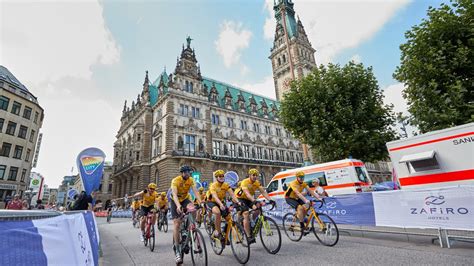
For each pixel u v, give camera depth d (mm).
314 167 15445
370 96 18641
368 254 6340
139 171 43031
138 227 17219
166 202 14156
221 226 6793
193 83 43781
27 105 41844
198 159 38094
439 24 12234
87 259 4234
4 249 2297
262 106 56719
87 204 9375
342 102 18625
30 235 2639
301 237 8359
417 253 6273
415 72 12836
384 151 18188
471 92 11289
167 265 6352
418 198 7652
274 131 55875
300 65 62156
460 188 6871
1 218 2445
